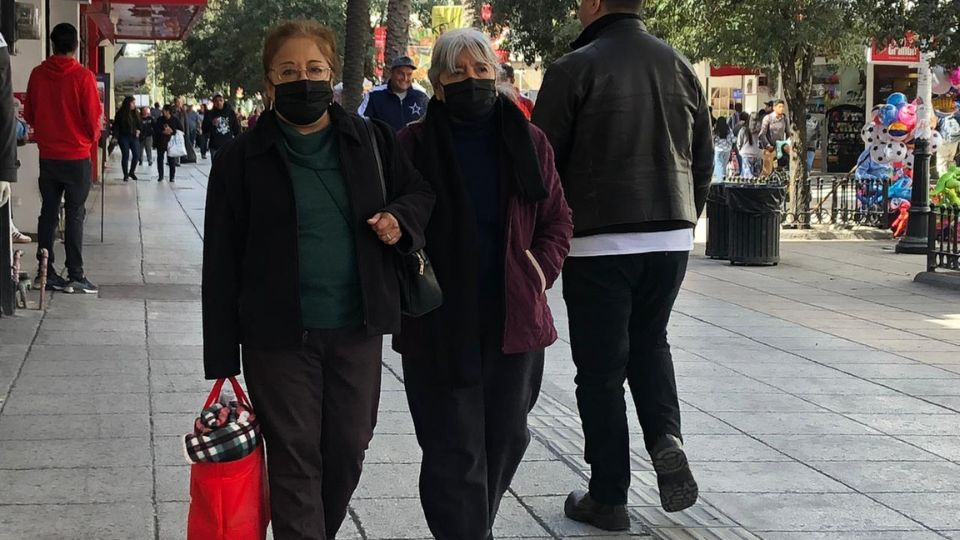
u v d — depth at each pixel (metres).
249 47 49.72
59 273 11.55
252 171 3.75
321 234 3.79
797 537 4.95
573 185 4.76
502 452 4.25
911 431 6.75
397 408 6.90
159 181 27.45
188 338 8.69
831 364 8.64
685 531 4.98
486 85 4.00
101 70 32.44
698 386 7.82
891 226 18.34
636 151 4.70
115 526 4.76
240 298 3.79
